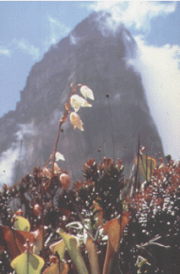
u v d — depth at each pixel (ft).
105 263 6.66
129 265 7.14
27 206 8.29
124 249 7.22
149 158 8.77
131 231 7.32
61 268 6.55
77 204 7.77
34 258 6.39
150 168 8.68
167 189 7.48
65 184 6.88
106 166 7.36
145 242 7.30
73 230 7.65
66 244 6.71
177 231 7.18
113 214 7.32
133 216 7.44
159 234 7.24
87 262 7.07
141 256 7.18
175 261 7.13
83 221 7.13
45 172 6.97
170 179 7.80
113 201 7.29
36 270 6.40
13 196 8.27
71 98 6.77
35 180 8.23
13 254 6.72
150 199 7.48
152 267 7.07
